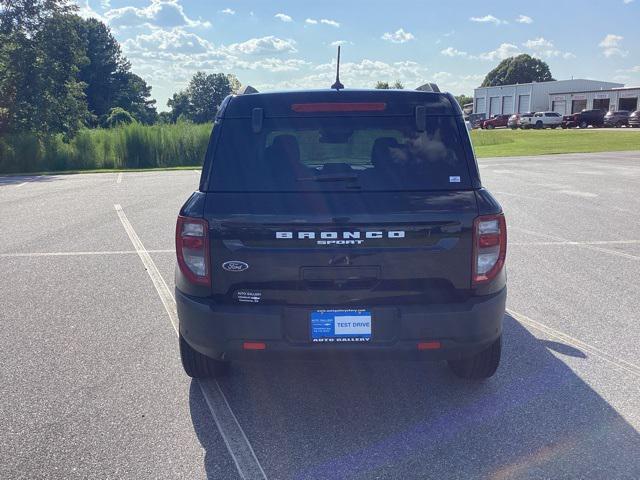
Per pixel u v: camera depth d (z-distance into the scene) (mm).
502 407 3877
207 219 3434
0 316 5809
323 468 3209
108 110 82500
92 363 4656
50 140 30297
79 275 7375
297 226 3365
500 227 3479
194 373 4223
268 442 3484
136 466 3240
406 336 3414
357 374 4438
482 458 3285
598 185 16172
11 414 3832
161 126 32219
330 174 3467
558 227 10250
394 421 3723
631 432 3533
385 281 3412
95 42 85500
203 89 122438
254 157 3553
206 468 3219
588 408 3840
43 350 4930
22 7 31938
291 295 3436
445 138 3570
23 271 7586
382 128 3584
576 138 40062
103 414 3828
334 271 3400
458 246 3412
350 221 3355
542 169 21062
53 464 3262
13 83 31688
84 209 13133
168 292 6621
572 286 6672
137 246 9055
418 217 3369
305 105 3619
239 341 3467
